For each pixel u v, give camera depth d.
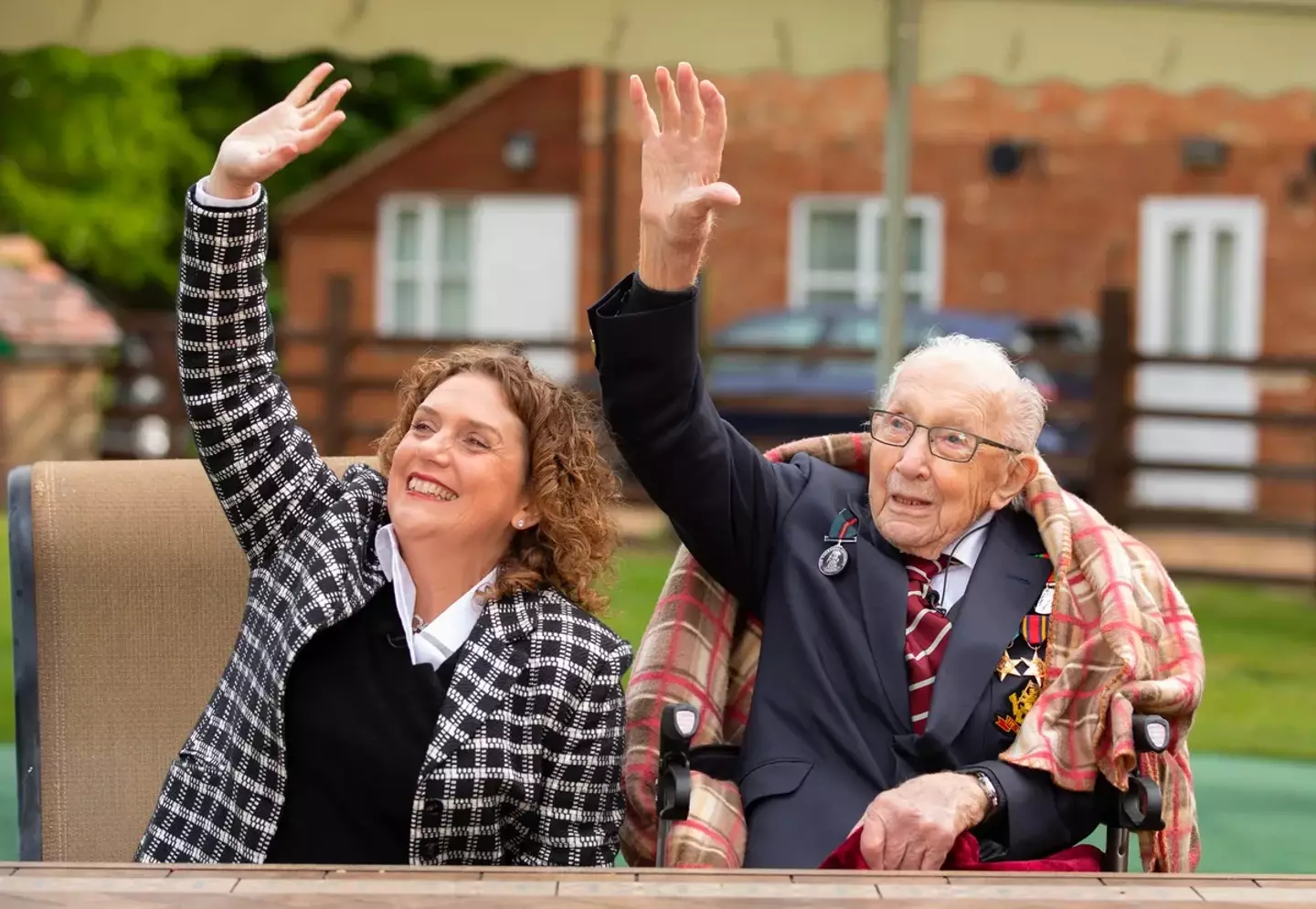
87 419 18.64
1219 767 6.11
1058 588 3.39
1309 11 6.59
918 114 20.73
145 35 6.53
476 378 3.04
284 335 14.48
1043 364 13.52
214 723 3.00
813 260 21.17
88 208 28.72
